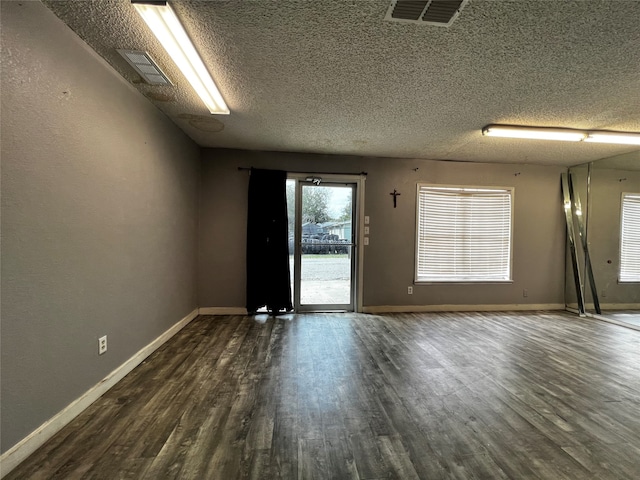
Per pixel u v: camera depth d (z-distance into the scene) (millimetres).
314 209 4352
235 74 2145
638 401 2045
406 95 2439
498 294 4633
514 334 3447
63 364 1695
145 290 2635
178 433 1653
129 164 2354
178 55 1896
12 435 1388
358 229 4367
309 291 4367
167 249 3074
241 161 4133
